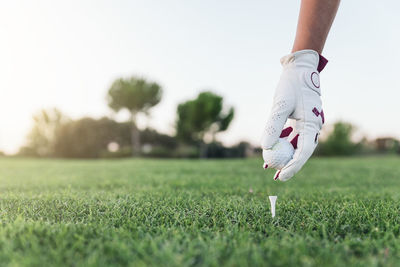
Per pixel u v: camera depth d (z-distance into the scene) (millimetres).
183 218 1351
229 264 800
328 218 1368
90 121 22844
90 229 1120
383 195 2201
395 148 17734
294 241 1000
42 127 21531
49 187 2705
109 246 932
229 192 2297
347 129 17531
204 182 3086
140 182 3111
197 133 23219
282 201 1875
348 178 3836
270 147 1247
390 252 922
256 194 2291
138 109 23031
